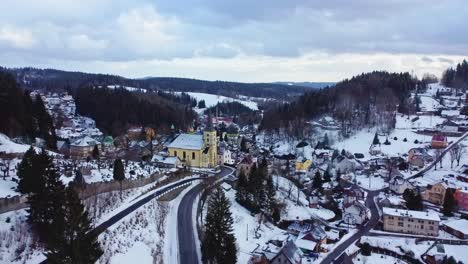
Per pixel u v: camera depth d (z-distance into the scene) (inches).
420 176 6801.2
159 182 4982.8
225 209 3230.8
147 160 6417.3
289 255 3319.4
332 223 5002.5
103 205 3703.3
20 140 5423.2
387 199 5639.8
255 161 6348.4
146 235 3289.9
